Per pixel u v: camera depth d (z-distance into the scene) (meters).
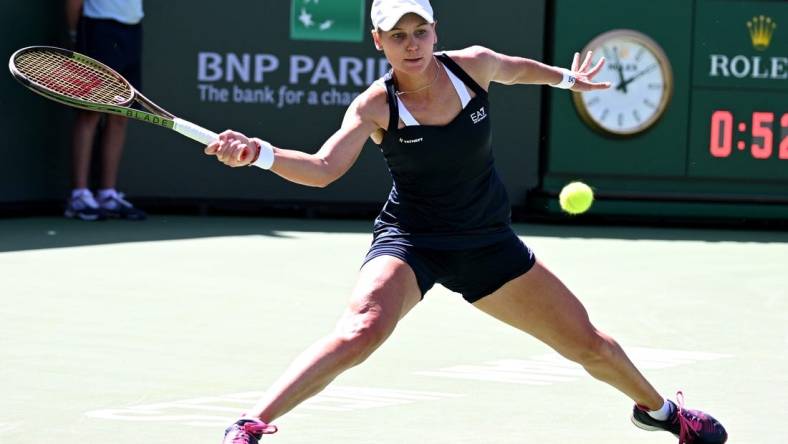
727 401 19.34
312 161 13.98
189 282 29.48
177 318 25.16
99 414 17.66
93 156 43.12
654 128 43.00
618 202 43.12
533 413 18.33
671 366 21.81
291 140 43.03
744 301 28.73
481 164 15.13
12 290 27.81
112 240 36.31
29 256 32.84
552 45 42.53
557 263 34.25
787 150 43.31
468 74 15.22
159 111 14.87
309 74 42.84
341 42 42.81
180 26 42.50
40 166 42.06
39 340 22.75
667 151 43.16
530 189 43.81
